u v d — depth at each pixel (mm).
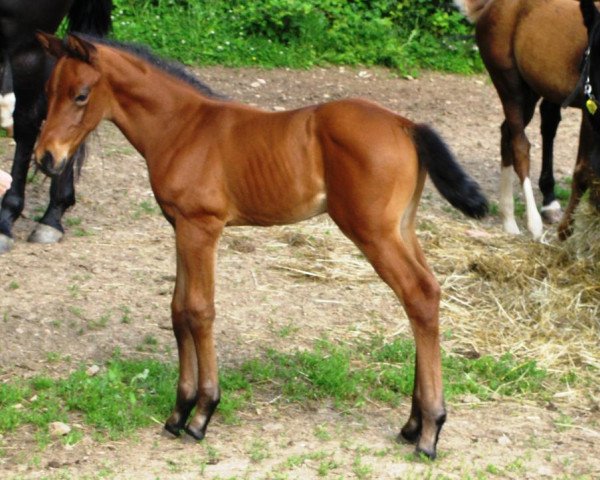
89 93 6324
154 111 6430
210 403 6469
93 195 10898
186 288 6371
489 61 10633
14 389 6934
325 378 7238
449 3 18750
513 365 7719
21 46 8961
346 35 17953
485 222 10805
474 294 8922
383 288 8992
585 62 8836
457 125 14961
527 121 10695
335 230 10227
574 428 6879
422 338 6125
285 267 9234
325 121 6082
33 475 6016
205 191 6273
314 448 6449
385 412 7020
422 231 10227
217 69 16469
